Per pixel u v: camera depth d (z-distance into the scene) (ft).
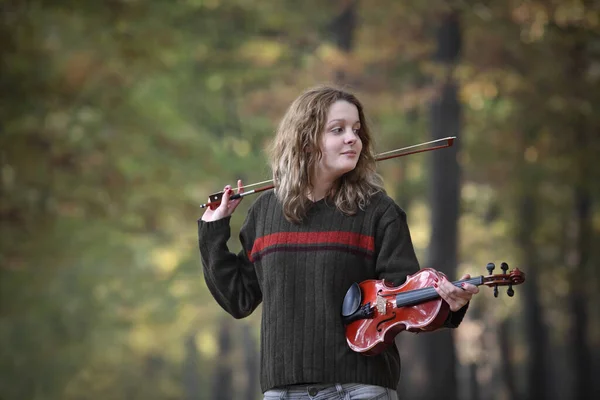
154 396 268.41
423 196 176.04
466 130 162.71
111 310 158.40
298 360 26.14
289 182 27.32
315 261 26.63
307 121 27.32
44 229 116.16
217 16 140.36
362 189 27.32
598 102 139.64
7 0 112.68
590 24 125.80
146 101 132.36
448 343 126.82
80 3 116.78
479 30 134.72
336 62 131.64
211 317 197.26
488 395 262.67
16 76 113.09
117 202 120.67
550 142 153.89
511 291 24.34
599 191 155.43
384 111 138.51
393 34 139.95
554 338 249.34
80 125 116.67
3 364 150.10
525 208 183.62
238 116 146.41
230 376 239.09
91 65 118.93
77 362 170.50
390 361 26.84
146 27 121.60
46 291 137.39
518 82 140.67
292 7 141.28
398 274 26.40
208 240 29.04
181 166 127.65
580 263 177.78
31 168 113.09
